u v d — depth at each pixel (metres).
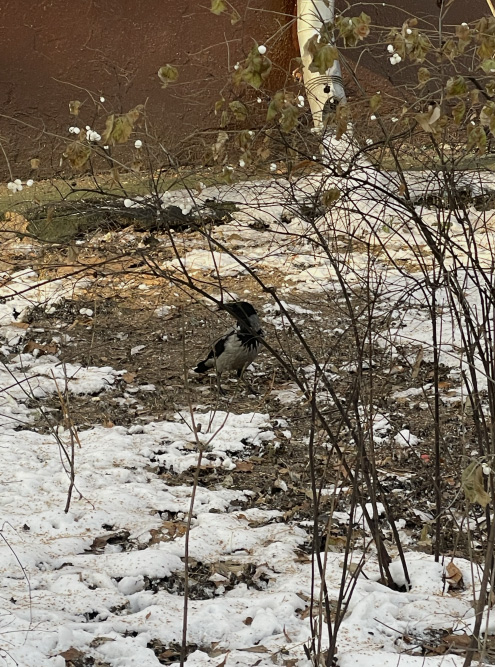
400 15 14.81
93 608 4.65
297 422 7.43
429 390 7.85
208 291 10.72
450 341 8.79
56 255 10.17
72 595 4.75
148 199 4.37
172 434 7.21
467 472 3.27
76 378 8.27
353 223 10.72
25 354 8.88
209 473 6.61
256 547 5.45
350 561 4.86
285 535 5.55
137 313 9.96
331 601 4.70
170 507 5.95
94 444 6.93
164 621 4.51
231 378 8.45
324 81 4.52
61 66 13.99
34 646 4.15
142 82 14.34
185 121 14.36
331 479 6.46
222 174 4.11
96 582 4.97
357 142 4.57
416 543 5.52
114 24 14.12
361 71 14.16
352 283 10.66
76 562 5.16
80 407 7.77
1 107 13.66
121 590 4.94
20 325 9.52
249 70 3.64
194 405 7.88
